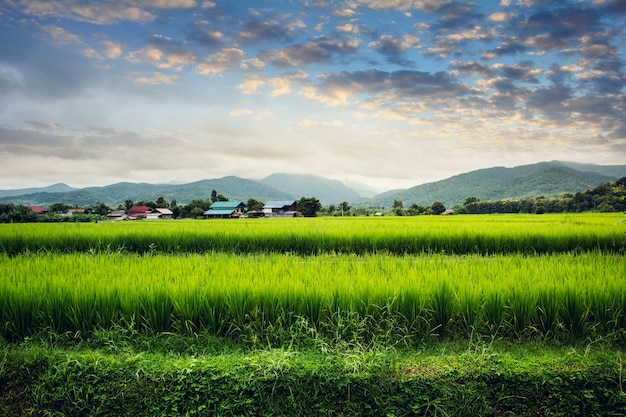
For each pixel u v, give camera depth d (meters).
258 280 6.77
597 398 4.61
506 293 6.36
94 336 5.98
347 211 87.19
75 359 4.96
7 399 4.81
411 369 4.90
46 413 4.65
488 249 15.07
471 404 4.57
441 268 7.79
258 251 15.39
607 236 14.88
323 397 4.61
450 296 6.29
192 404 4.55
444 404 4.53
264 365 4.77
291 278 6.89
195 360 4.90
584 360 4.92
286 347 5.68
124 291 6.32
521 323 6.20
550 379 4.64
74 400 4.72
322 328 6.09
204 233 16.14
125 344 5.66
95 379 4.75
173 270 7.62
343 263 8.62
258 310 6.12
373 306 6.17
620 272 7.25
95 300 6.20
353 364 4.79
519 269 7.83
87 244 15.49
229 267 7.87
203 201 101.75
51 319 6.04
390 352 5.35
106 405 4.62
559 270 7.48
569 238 15.01
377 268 7.98
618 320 6.11
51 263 8.36
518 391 4.65
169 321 6.17
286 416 4.50
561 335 6.11
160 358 5.21
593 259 8.73
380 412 4.53
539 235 15.16
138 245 15.55
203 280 6.80
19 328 6.08
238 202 98.94
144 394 4.64
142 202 112.88
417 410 4.52
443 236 15.38
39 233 16.50
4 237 15.09
